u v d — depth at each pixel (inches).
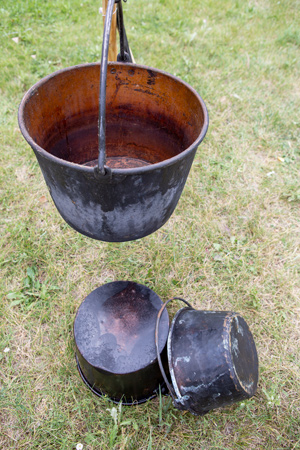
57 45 175.8
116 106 86.1
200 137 59.2
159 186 57.4
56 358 81.1
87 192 55.6
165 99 79.4
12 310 88.4
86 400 74.4
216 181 122.4
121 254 101.0
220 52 180.5
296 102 156.9
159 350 70.2
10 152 125.7
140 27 192.5
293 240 108.2
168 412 74.0
